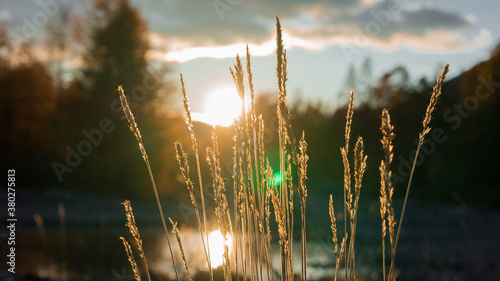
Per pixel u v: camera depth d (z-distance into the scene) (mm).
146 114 24688
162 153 24750
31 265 8953
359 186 1491
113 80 24516
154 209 22703
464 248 13641
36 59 29125
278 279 6562
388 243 14641
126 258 10180
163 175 24875
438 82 1341
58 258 9859
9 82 28172
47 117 27984
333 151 30938
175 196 24516
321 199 26547
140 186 24953
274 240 11445
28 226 15969
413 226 20500
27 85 28484
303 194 1479
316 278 8344
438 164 33281
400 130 34438
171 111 25391
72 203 22141
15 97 28078
